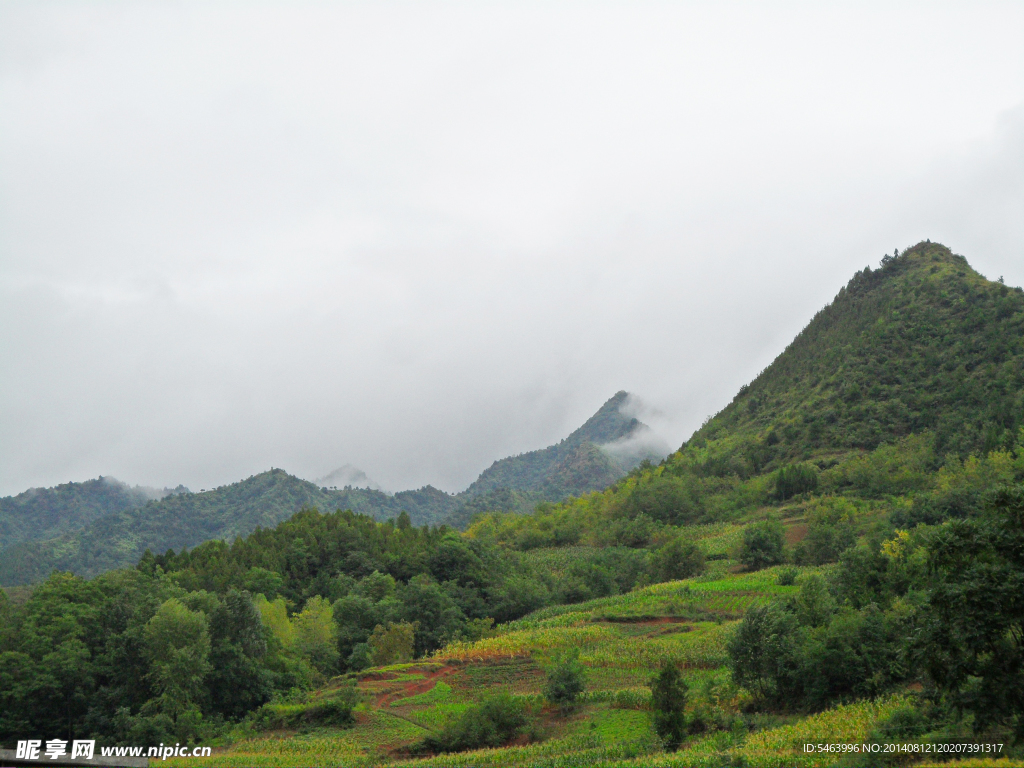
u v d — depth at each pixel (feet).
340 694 221.66
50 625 241.55
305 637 296.10
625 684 221.05
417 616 325.62
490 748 179.83
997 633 106.52
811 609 190.70
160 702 215.92
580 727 187.83
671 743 160.45
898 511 370.53
